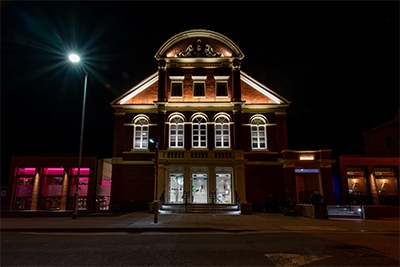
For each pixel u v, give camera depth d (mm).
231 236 11289
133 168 24641
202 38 26906
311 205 18688
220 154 24172
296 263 7016
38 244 9461
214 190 23359
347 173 26281
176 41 26859
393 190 26047
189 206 21953
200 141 24906
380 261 7277
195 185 23938
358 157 26516
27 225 14086
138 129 25562
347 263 7055
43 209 26766
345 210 20047
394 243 9781
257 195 24125
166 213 20781
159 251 8273
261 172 24578
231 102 25078
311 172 24156
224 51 26609
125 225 13938
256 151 24953
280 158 24547
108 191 30953
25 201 26891
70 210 25578
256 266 6738
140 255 7781
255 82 26469
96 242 9812
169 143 24781
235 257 7570
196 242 9773
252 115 25750
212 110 25359
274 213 22312
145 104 25672
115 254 7898
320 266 6789
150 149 24938
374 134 34531
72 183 27344
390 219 17703
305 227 13805
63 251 8305
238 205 21641
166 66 26328
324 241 10039
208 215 19781
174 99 25797
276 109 25859
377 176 26328
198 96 25812
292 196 21062
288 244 9422
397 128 30844
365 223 15656
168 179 23859
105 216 19156
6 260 7293
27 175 27422
